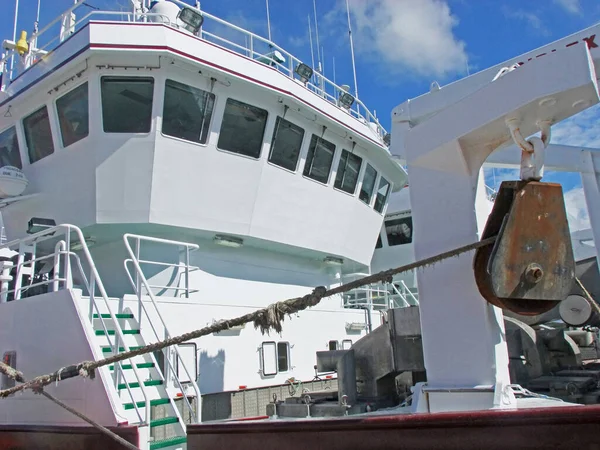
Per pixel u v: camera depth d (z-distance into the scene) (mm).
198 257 8477
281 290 9500
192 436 4117
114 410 4727
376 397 5617
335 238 10023
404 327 5496
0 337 6250
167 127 7621
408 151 4180
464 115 3795
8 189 8031
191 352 6621
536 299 3139
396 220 16594
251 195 8422
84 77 7562
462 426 2990
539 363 5762
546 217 3174
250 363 7445
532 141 3402
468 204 3955
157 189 7590
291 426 3668
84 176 7734
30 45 9680
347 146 9883
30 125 8500
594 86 3219
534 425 2764
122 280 8242
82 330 5203
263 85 8031
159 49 7168
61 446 4812
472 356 3824
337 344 9336
